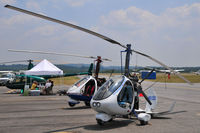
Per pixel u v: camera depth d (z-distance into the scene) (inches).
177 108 448.5
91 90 453.1
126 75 298.5
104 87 278.8
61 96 717.3
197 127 279.3
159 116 356.2
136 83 308.8
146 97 321.4
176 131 257.6
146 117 288.8
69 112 395.9
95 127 276.2
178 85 1378.0
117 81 283.3
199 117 350.0
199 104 513.0
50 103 527.5
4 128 272.8
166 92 856.3
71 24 201.6
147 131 255.4
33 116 354.6
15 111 405.7
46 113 384.8
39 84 809.5
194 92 858.1
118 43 254.1
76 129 266.2
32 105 489.4
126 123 299.3
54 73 752.3
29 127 278.4
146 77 313.7
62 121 315.0
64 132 252.7
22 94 781.3
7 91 941.2
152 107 339.6
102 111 268.5
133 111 294.8
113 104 260.2
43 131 258.4
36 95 746.2
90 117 346.3
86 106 477.4
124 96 277.7
